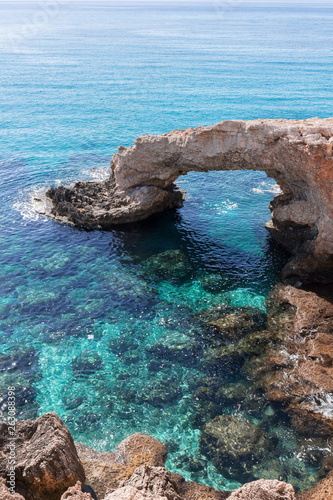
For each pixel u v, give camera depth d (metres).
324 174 20.75
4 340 19.34
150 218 31.73
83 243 28.16
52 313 21.22
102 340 19.55
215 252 27.27
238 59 104.88
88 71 91.06
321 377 16.33
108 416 15.74
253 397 16.33
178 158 28.14
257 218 32.03
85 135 52.88
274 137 22.69
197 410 15.99
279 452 14.16
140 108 65.25
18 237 28.64
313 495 12.41
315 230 23.53
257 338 19.27
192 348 19.00
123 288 23.41
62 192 32.69
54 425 11.55
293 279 23.14
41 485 10.40
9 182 37.78
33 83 79.69
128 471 13.12
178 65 97.88
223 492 12.70
